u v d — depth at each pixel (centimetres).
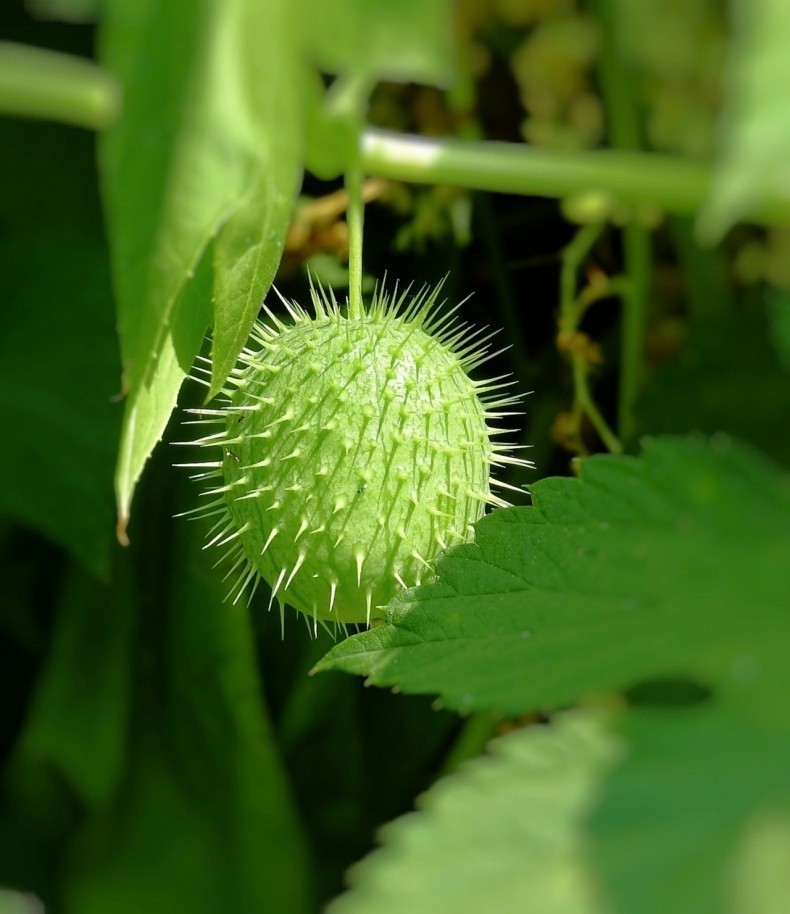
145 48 13
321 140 18
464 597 16
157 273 13
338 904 11
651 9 25
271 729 24
